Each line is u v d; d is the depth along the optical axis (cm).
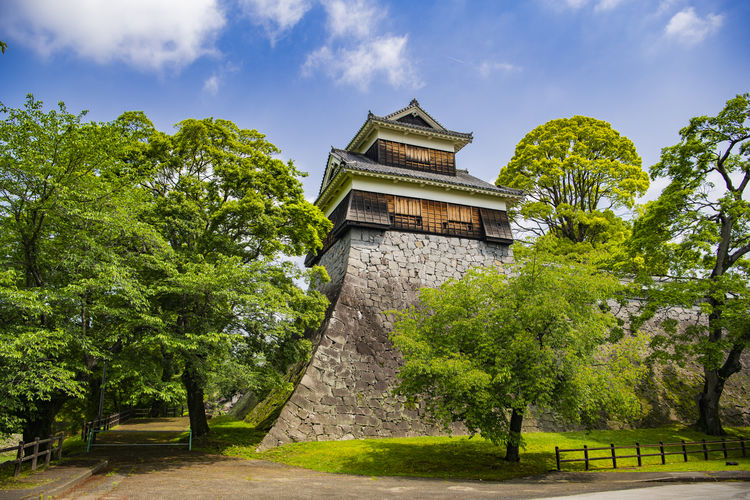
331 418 1873
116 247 1447
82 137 1261
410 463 1491
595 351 1538
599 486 1172
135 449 1756
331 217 2795
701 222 2019
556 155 3120
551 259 1539
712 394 2070
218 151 1900
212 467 1428
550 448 1717
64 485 1019
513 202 2798
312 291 2000
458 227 2620
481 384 1292
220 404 3631
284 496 1028
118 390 2820
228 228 1838
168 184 1920
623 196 2938
